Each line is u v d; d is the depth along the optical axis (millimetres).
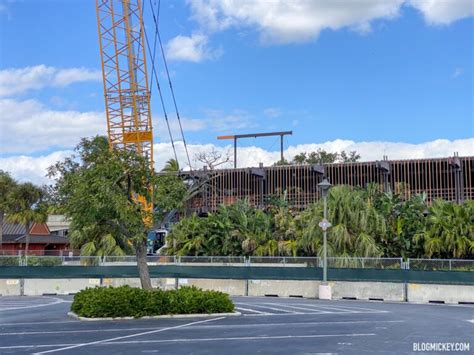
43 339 14242
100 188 19281
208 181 60750
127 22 54250
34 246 62062
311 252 38438
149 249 50781
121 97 54188
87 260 35969
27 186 54781
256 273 30438
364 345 13273
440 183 53781
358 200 37125
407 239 38188
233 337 14547
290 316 19531
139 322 17859
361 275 28328
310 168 58562
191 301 19703
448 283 26516
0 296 29656
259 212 43750
